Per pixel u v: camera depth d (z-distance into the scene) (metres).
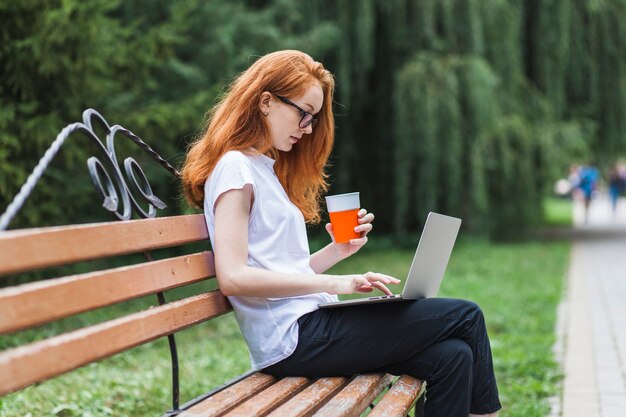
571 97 16.70
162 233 2.45
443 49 13.86
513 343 6.18
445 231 2.71
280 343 2.65
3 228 1.80
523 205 14.71
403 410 2.34
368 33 13.43
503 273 10.89
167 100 11.43
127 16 11.98
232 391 2.47
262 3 13.71
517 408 4.30
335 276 2.58
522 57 15.59
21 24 7.64
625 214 28.20
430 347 2.66
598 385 4.85
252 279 2.47
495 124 13.78
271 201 2.69
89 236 2.05
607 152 17.33
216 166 2.65
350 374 2.70
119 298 2.12
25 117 7.99
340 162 14.80
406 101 13.30
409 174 13.69
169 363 5.59
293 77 2.71
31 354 1.74
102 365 5.56
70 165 8.24
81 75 8.25
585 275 10.91
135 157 10.71
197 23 11.88
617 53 16.52
